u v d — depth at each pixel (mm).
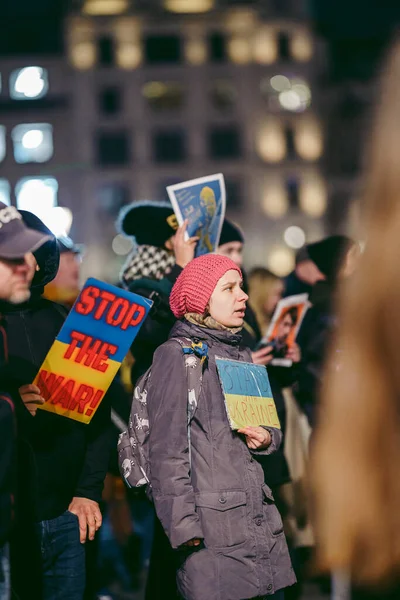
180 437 3375
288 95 58500
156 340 4344
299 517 5062
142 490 3600
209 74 57969
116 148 57250
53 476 3449
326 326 4891
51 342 3584
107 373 3469
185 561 3330
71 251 5234
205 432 3434
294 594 4797
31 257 3385
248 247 57812
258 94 58375
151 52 57875
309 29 58781
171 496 3299
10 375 3139
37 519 3422
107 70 57281
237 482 3396
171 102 58000
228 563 3299
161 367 3473
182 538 3240
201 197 4754
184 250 4668
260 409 3584
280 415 4797
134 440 3584
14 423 2748
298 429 5348
